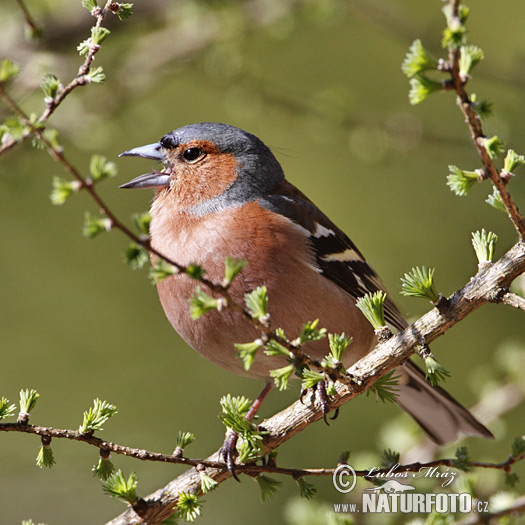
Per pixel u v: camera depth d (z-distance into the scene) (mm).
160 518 5762
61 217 12055
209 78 11016
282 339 4762
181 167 7668
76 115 11008
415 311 11734
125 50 11250
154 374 11328
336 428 10797
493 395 8844
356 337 7477
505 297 5242
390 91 13180
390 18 10727
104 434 10914
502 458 10172
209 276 7012
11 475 10688
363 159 10867
